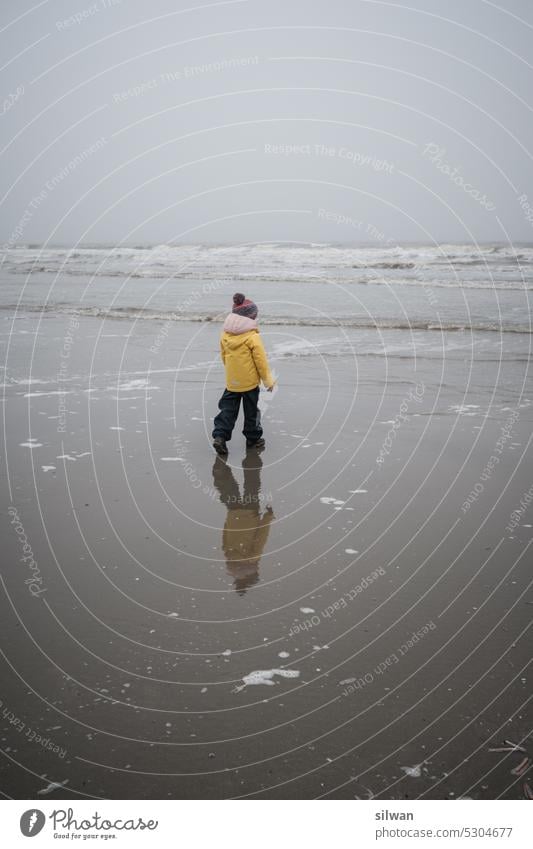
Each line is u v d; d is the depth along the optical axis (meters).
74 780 2.47
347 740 2.66
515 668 3.09
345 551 4.37
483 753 2.58
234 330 6.35
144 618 3.58
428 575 4.02
